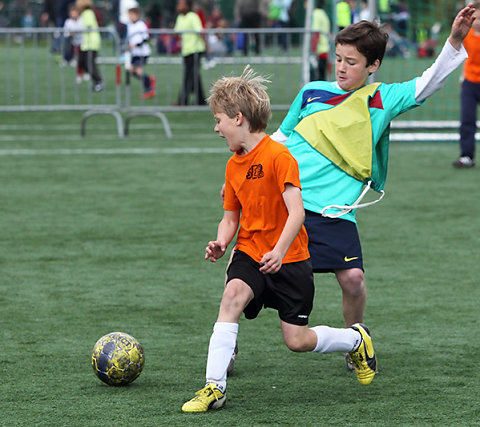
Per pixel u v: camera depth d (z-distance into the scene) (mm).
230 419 9602
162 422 9492
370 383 10945
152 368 11500
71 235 19766
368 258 17922
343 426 9391
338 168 11617
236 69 53031
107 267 17078
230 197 10352
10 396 10359
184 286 15789
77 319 13750
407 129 38656
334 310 14422
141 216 21797
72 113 44750
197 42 40719
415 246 18938
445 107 47375
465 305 14641
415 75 58406
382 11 61812
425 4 72188
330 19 51906
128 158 31125
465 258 17906
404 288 15711
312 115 11867
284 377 11242
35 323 13516
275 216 9992
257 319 14016
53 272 16688
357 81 11727
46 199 23891
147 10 84188
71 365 11578
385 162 11820
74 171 28375
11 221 21188
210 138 36438
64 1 76812
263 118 9977
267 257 9570
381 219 21703
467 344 12602
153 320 13750
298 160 11695
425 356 12070
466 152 29359
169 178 27219
